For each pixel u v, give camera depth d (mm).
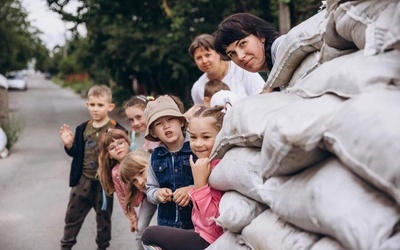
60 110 24891
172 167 3447
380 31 1969
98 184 4824
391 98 1736
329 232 1806
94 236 5609
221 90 4227
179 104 3707
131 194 3953
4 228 5973
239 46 3291
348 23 2125
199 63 4652
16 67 34031
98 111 4785
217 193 2930
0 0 27281
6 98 12352
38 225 6059
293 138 1888
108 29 16266
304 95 2248
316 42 2580
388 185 1609
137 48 16016
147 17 16688
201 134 3129
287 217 2047
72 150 4824
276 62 2941
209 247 2775
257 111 2473
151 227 3152
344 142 1751
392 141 1613
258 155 2482
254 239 2371
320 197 1824
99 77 21969
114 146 4211
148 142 4531
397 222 1636
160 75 17250
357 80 1886
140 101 4395
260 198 2367
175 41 15320
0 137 11039
